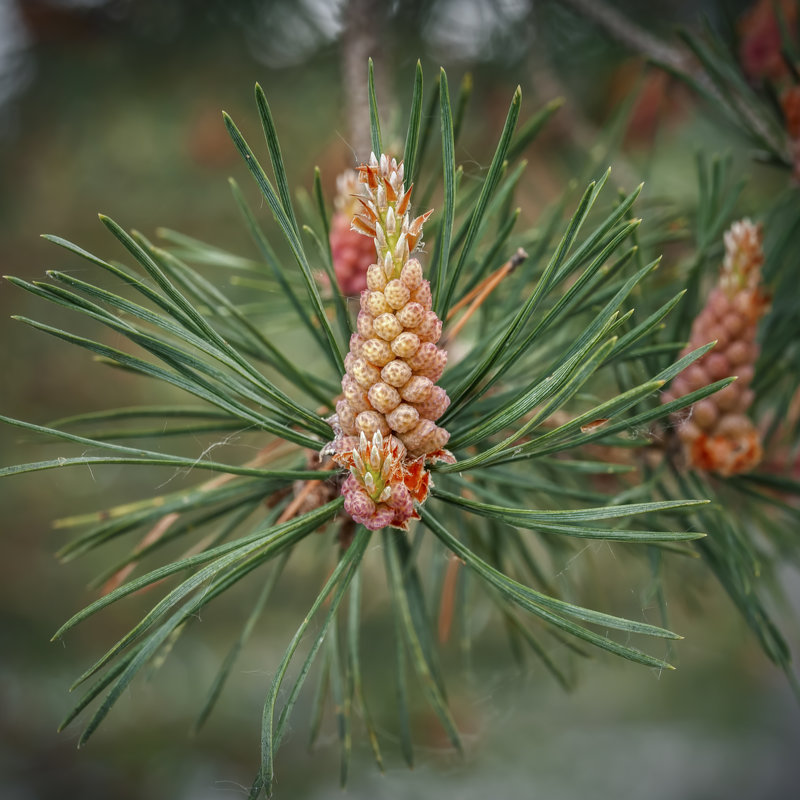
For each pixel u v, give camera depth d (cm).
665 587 31
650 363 22
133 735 57
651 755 68
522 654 27
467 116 44
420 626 23
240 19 45
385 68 30
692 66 32
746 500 24
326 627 17
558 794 60
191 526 21
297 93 47
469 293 21
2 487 59
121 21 47
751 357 22
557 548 26
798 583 51
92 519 22
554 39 44
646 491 21
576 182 22
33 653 57
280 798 54
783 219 26
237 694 60
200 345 17
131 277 17
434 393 17
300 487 20
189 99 49
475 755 58
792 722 73
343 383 18
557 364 18
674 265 27
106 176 51
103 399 62
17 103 49
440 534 17
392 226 17
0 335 58
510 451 17
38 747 55
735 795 66
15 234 54
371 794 53
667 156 45
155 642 16
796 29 31
